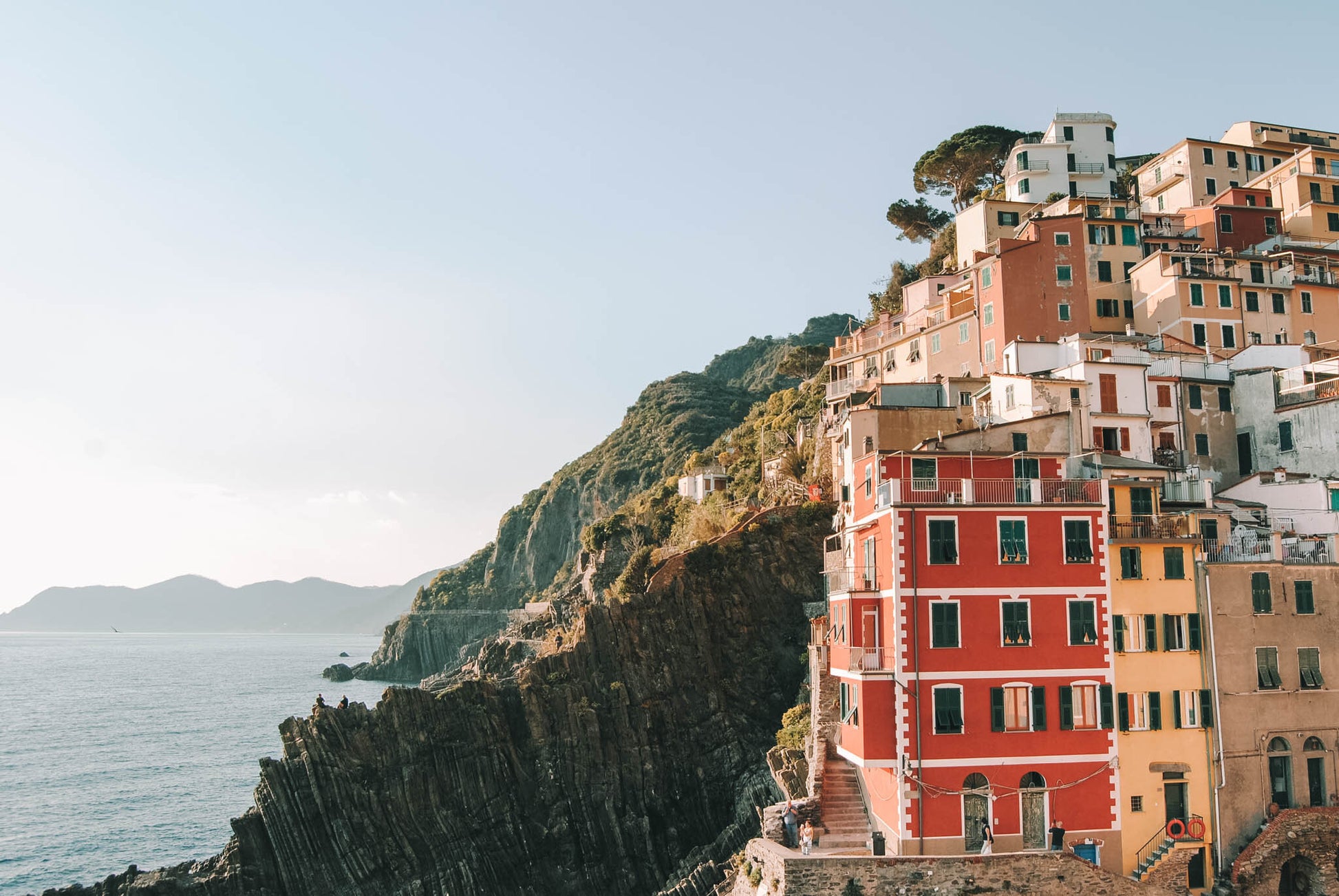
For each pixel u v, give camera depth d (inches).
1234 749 2102.6
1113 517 2197.3
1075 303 3521.2
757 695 4074.8
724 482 5974.4
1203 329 3523.6
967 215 4685.0
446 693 3673.7
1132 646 2114.9
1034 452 2233.0
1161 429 2898.6
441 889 3292.3
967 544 2073.1
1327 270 3831.2
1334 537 2255.2
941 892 1863.9
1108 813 2025.1
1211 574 2156.7
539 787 3681.1
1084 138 5017.2
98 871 3885.3
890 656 2064.5
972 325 3745.1
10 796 5103.3
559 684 3858.3
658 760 3853.3
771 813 2244.1
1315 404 2792.8
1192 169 4584.2
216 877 3056.1
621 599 4099.4
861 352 4576.8
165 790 5231.3
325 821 3248.0
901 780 1987.0
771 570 4234.7
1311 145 4825.3
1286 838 2039.9
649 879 3597.4
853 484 2468.0
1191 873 2042.3
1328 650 2187.5
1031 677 2043.6
